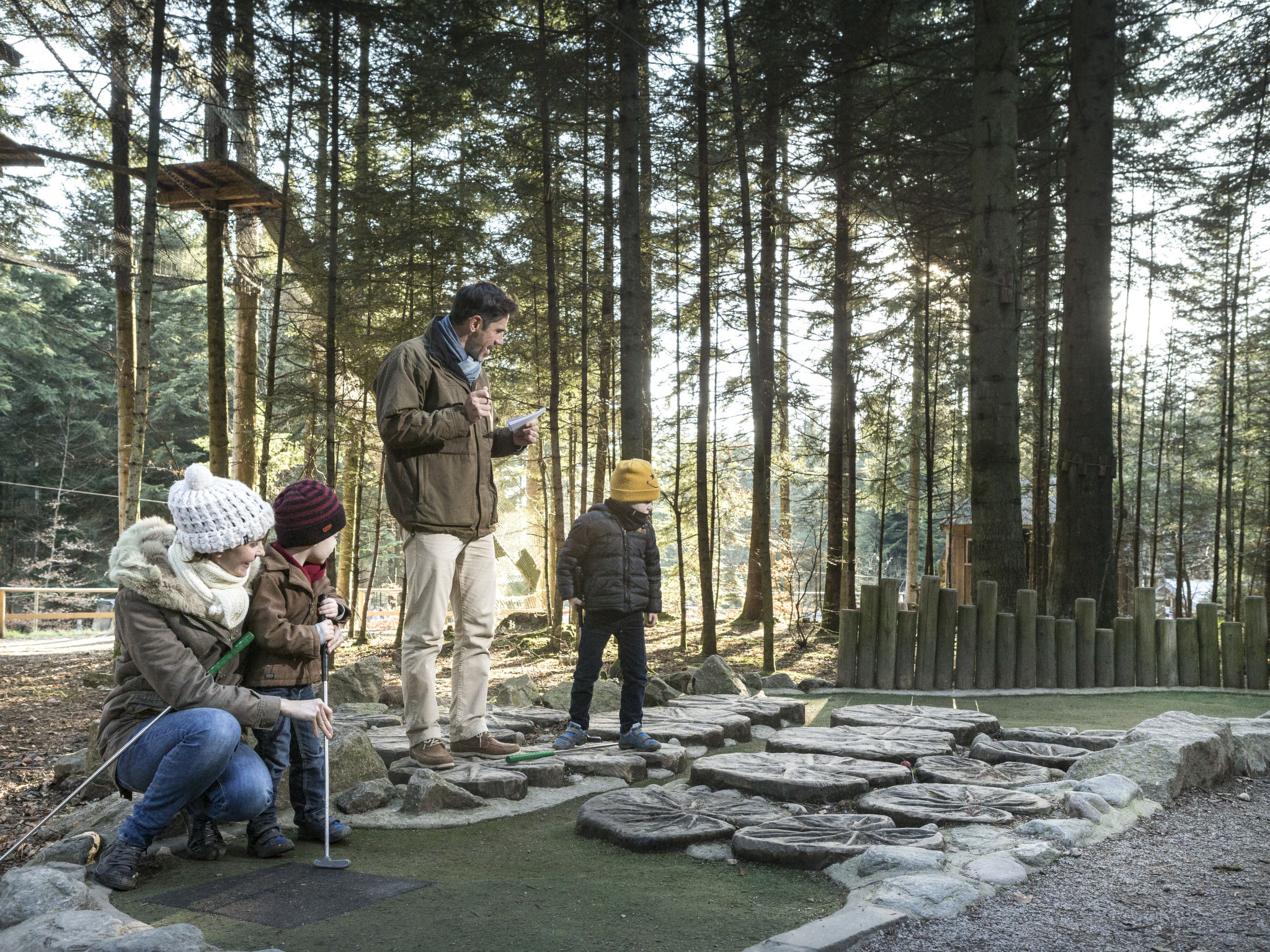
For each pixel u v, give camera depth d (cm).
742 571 1981
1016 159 943
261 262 1332
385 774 404
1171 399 2425
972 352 941
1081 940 228
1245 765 440
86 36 907
